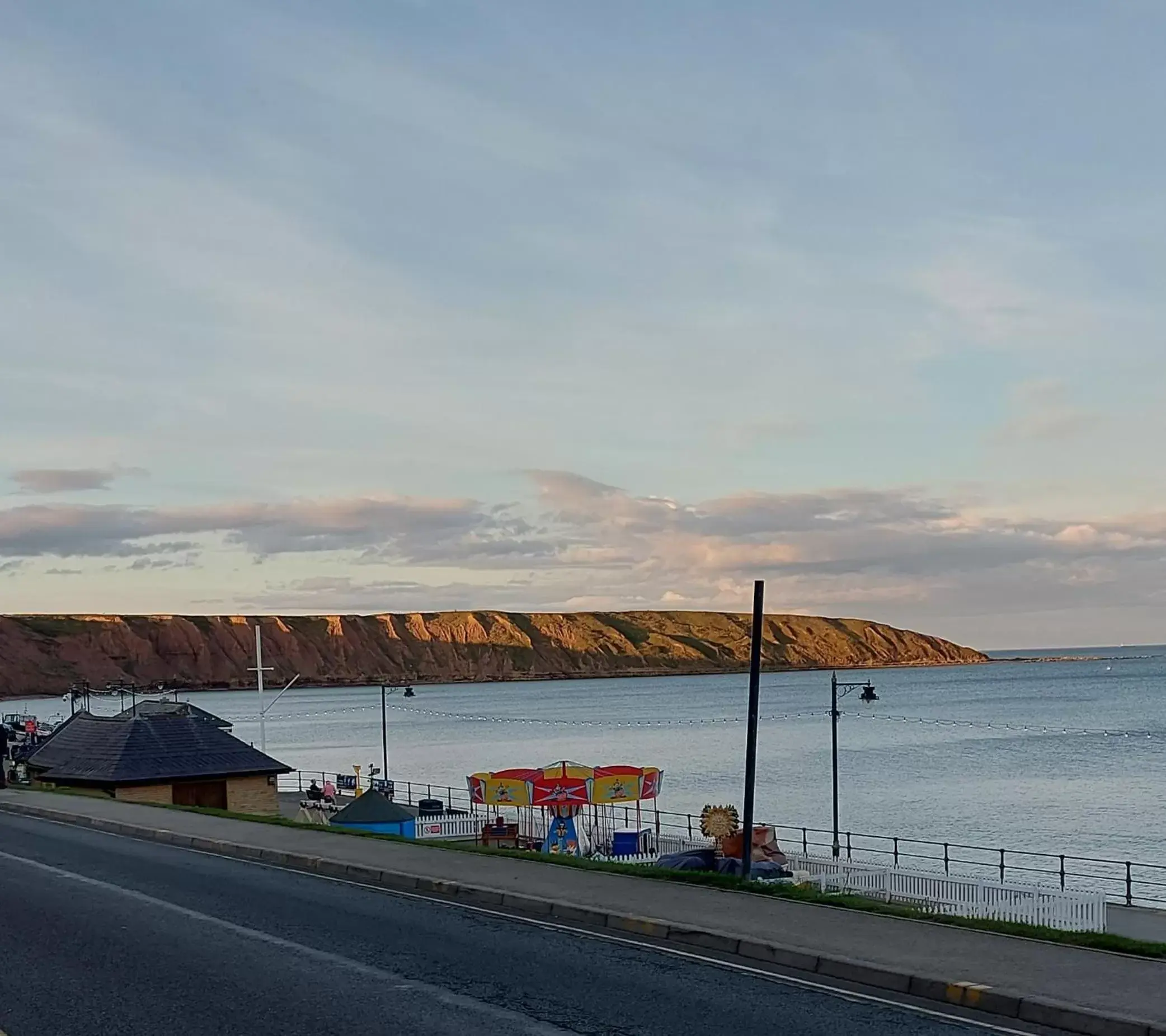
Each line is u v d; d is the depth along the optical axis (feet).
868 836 134.41
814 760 320.91
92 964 39.93
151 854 70.64
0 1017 33.27
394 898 53.57
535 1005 33.94
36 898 53.83
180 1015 33.22
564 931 45.52
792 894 50.26
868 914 45.96
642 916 45.68
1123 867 156.46
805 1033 30.89
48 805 99.86
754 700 57.11
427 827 131.54
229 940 43.93
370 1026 31.86
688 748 370.73
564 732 476.13
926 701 604.90
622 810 216.74
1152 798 226.99
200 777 131.54
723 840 102.27
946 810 214.69
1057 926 85.61
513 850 68.95
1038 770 277.85
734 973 38.17
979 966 36.78
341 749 421.59
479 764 342.64
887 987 36.19
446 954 41.19
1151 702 557.33
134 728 136.26
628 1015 32.83
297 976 37.86
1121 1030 30.50
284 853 66.64
